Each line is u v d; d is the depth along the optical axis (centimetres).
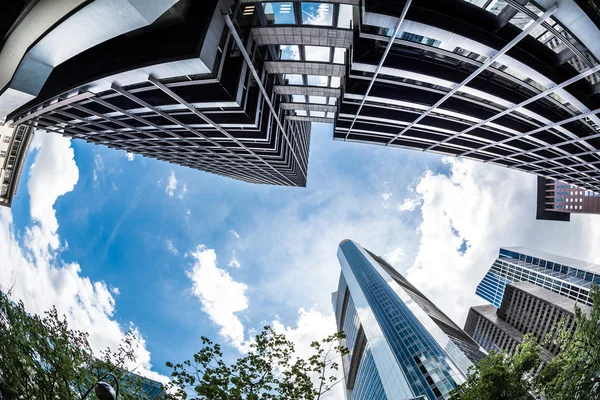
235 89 2172
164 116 2714
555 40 1639
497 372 2081
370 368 8919
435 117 2745
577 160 3522
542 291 15100
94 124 3312
